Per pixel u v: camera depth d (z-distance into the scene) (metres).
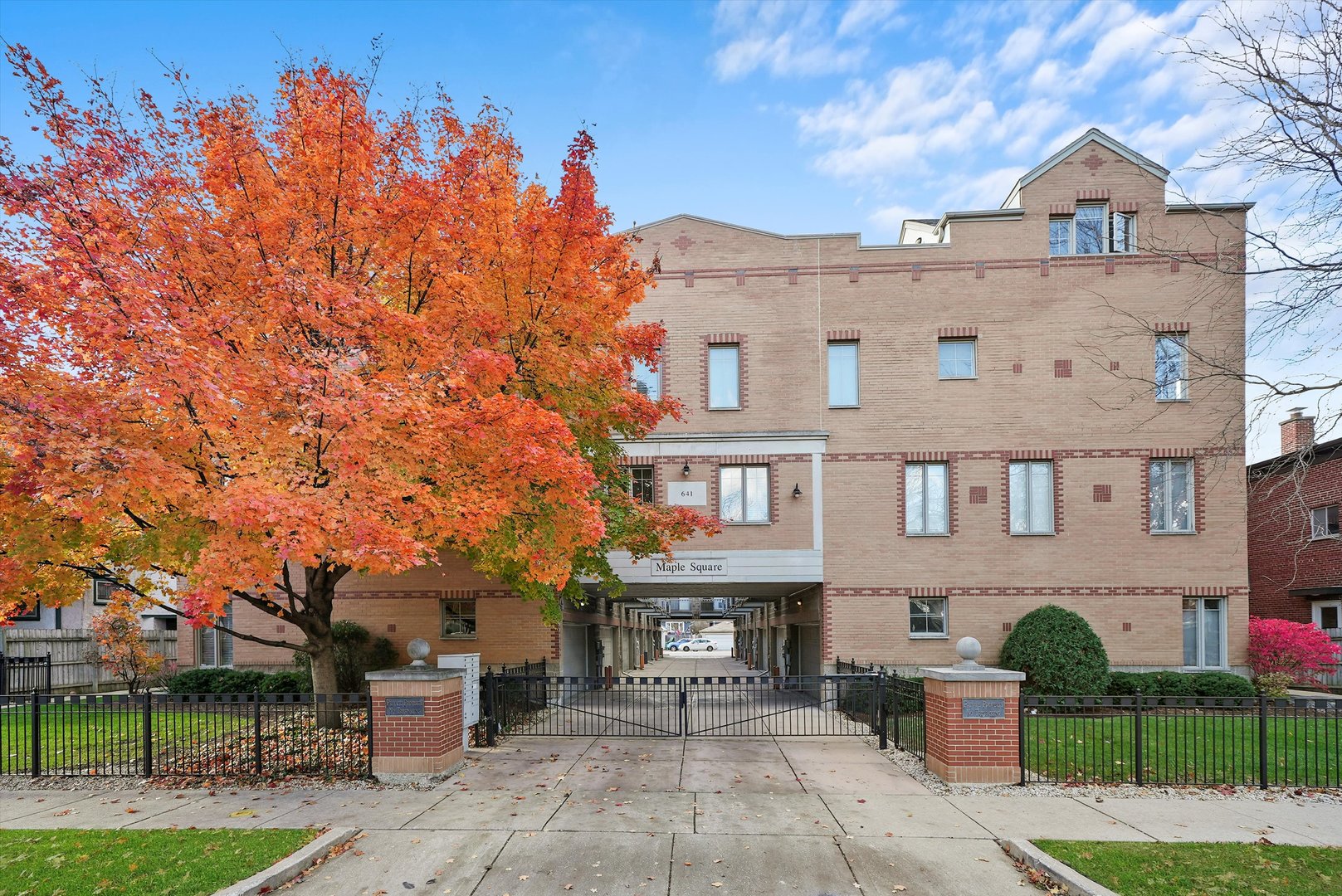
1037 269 18.83
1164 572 18.03
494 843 7.63
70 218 7.86
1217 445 15.33
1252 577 24.94
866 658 18.27
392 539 7.91
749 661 41.78
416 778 10.00
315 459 8.86
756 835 7.86
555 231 10.21
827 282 19.25
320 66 9.61
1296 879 6.57
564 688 15.80
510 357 10.05
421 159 10.12
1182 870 6.75
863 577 18.48
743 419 19.05
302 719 13.84
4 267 7.72
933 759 10.41
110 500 7.12
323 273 9.37
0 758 11.51
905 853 7.38
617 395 12.50
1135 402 18.34
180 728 13.48
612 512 13.58
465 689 12.19
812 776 10.37
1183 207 18.50
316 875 6.88
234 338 8.62
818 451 18.83
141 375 7.56
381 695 10.27
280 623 19.20
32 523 8.07
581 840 7.70
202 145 9.80
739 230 19.52
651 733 13.84
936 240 20.69
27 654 19.16
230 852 7.18
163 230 8.67
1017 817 8.46
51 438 6.71
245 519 7.14
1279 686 16.92
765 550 18.64
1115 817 8.46
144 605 12.22
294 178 9.48
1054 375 18.62
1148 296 18.53
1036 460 18.55
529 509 9.95
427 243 9.48
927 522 18.72
